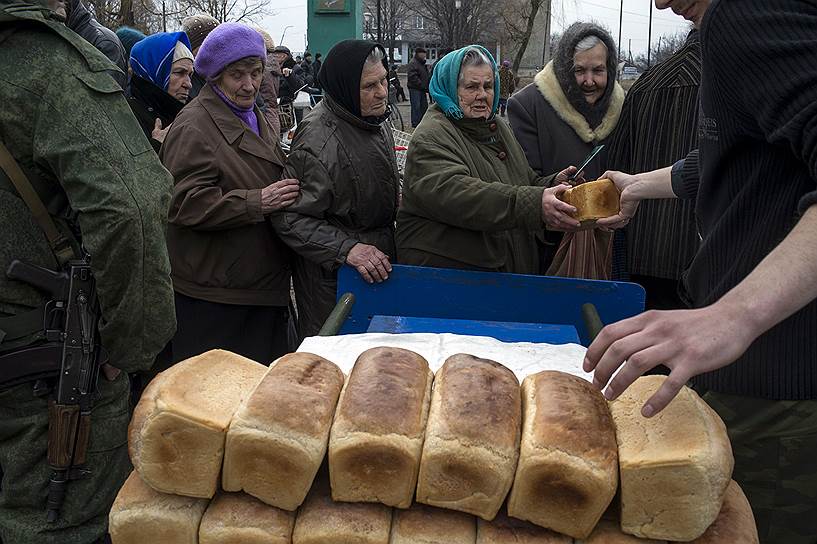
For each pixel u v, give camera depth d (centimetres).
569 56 342
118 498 119
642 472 105
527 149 354
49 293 181
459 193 278
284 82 1261
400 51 4425
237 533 113
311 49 1881
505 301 245
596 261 317
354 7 1850
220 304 310
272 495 113
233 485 114
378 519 113
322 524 113
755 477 161
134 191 176
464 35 2708
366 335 193
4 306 178
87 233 174
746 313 105
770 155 146
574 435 108
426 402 120
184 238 306
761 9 128
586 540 111
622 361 106
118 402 200
